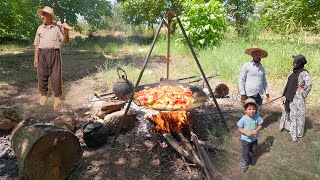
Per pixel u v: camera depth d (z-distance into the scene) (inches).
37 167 147.2
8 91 276.1
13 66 380.5
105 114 215.9
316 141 174.4
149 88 209.6
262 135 189.6
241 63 331.3
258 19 454.9
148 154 176.6
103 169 162.6
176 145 169.8
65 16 688.4
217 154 171.6
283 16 420.8
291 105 182.2
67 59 443.8
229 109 234.5
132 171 161.3
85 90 283.1
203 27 417.4
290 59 321.4
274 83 293.1
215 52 375.6
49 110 230.1
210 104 244.8
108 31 825.5
